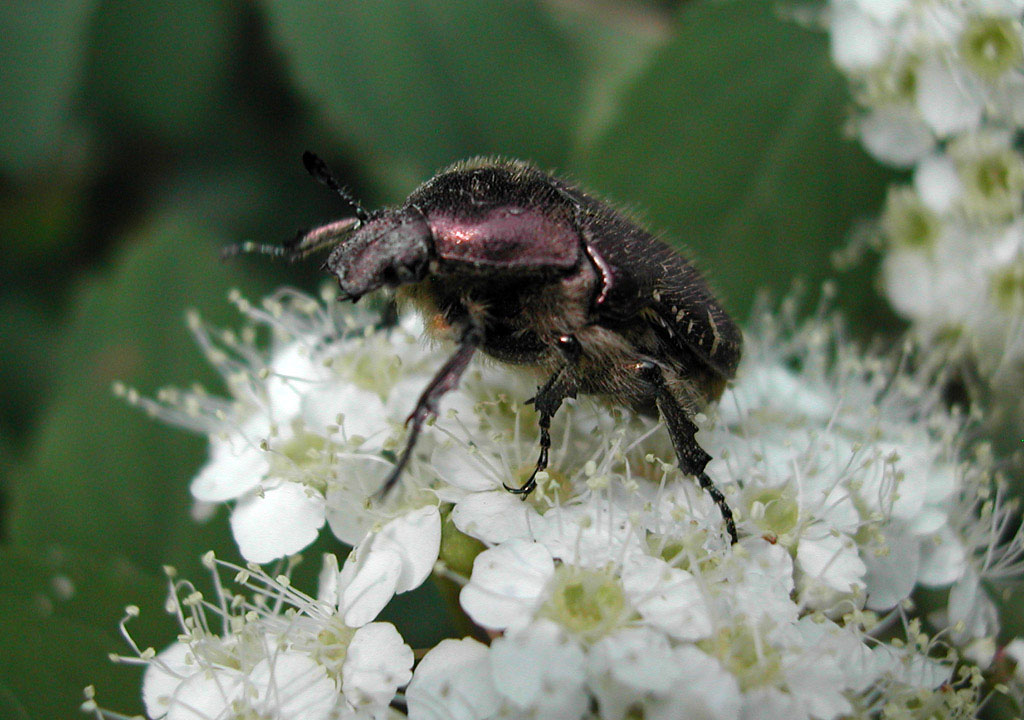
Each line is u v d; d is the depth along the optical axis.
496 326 0.10
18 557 0.10
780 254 0.12
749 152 0.12
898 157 0.11
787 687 0.09
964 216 0.11
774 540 0.10
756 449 0.10
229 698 0.10
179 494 0.11
